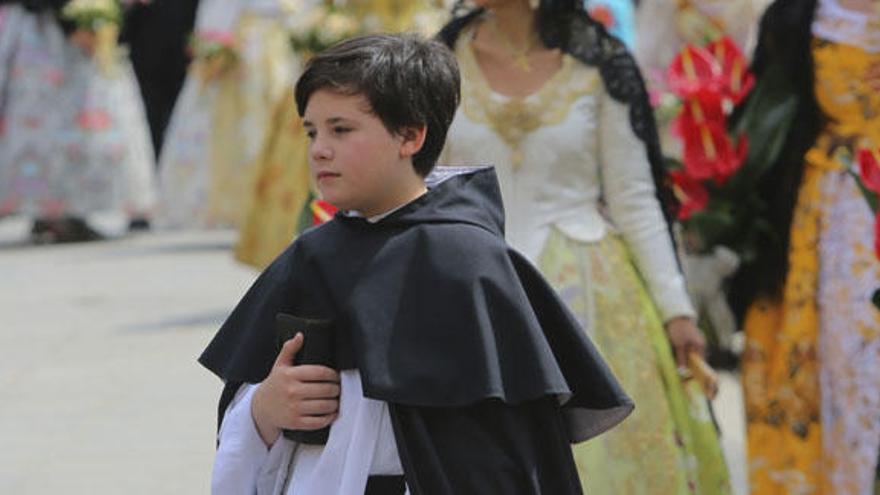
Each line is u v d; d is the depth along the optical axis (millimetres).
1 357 23047
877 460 13055
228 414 8320
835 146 13320
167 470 17000
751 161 13422
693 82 13070
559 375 7957
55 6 36719
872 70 13133
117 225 44938
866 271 13094
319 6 25688
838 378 13211
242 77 35625
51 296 29016
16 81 36719
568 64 12008
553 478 8031
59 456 17562
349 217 8250
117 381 21375
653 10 19109
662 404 11719
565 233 11844
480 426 7934
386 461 7992
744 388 13805
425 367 7824
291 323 8031
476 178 8344
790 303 13492
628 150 11969
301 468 8148
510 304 7980
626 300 11836
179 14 43375
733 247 13656
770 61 13562
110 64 37594
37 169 37000
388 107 8055
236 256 24891
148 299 28375
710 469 12062
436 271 7969
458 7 12414
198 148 36188
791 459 13508
